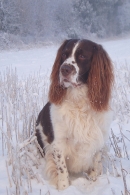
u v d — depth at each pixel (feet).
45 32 35.29
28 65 17.71
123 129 7.12
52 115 5.02
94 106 4.86
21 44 29.22
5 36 28.58
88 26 41.60
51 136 5.07
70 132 4.89
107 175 4.94
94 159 5.16
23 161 5.34
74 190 4.75
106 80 5.02
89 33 41.14
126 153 5.74
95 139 4.91
